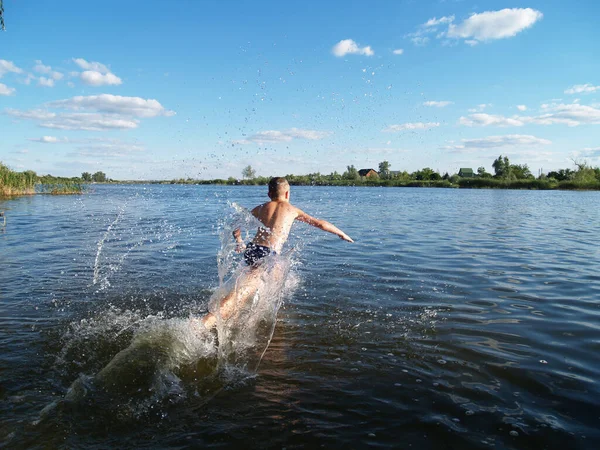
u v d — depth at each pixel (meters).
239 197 27.59
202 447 2.37
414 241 9.70
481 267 6.94
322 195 29.89
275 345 3.78
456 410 2.74
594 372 3.27
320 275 6.27
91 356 3.50
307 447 2.37
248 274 4.46
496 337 3.97
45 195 29.86
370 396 2.92
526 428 2.53
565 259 7.68
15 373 3.16
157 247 8.70
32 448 2.33
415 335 4.01
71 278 6.02
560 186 64.06
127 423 2.60
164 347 3.58
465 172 92.94
